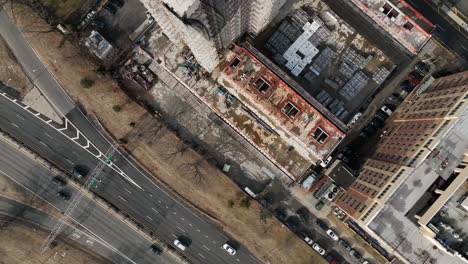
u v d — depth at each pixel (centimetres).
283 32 12306
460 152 9738
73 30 12175
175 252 12544
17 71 12356
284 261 12469
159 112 12475
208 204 12488
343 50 12344
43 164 12519
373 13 11925
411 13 11944
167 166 12456
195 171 12431
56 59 12269
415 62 12369
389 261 12225
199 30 7619
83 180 12506
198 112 12469
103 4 12256
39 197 12506
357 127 12450
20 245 12462
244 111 11844
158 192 12544
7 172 12500
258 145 11981
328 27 12344
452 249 9469
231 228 12494
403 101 12400
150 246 12575
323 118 10844
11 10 12181
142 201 12562
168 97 12462
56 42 12225
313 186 12375
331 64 12350
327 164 12294
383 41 12294
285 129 10994
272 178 12469
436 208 9444
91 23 12269
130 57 12319
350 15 12312
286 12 12356
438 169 9781
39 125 12500
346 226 12400
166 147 12438
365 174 11638
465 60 12312
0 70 12338
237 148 12500
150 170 12488
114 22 12325
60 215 12538
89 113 12456
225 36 9706
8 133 12481
